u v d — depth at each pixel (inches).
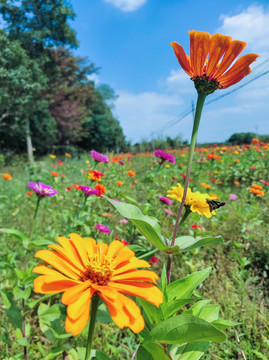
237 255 104.1
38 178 256.8
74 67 1069.1
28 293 61.9
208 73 38.8
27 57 658.2
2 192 229.6
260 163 285.7
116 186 216.5
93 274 29.2
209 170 294.4
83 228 128.4
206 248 130.6
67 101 1020.5
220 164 307.4
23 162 606.2
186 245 45.4
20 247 122.2
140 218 38.9
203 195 56.7
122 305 25.9
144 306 35.8
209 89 39.3
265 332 77.3
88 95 1170.6
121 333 79.9
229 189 228.7
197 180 249.6
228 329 77.9
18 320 60.6
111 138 1459.2
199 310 40.9
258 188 177.0
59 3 789.9
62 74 1060.5
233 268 111.6
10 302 61.4
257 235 137.3
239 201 202.4
